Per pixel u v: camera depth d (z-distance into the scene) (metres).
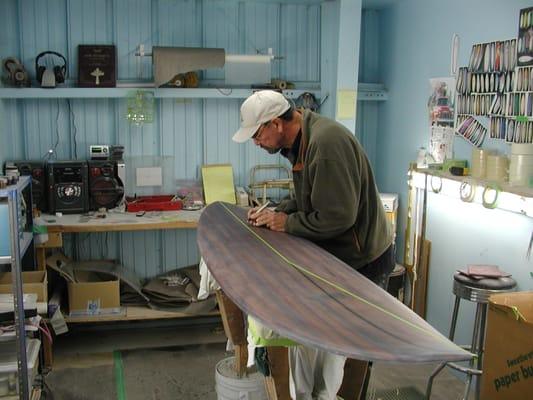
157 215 4.20
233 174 4.76
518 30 3.25
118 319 4.07
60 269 4.08
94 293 4.04
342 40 4.27
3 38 4.21
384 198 4.36
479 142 3.64
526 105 3.20
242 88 4.45
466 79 3.74
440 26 4.01
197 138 4.66
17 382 2.88
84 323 4.50
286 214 2.59
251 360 2.17
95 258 4.57
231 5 4.55
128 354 4.13
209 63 4.24
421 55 4.27
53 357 4.05
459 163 3.76
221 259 2.15
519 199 3.02
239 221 2.74
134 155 4.56
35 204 4.19
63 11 4.30
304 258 2.19
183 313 4.18
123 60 4.43
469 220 3.64
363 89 4.85
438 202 3.97
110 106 4.46
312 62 4.75
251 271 2.03
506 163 3.33
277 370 2.09
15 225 2.78
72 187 4.17
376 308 1.74
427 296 4.16
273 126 2.35
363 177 2.35
